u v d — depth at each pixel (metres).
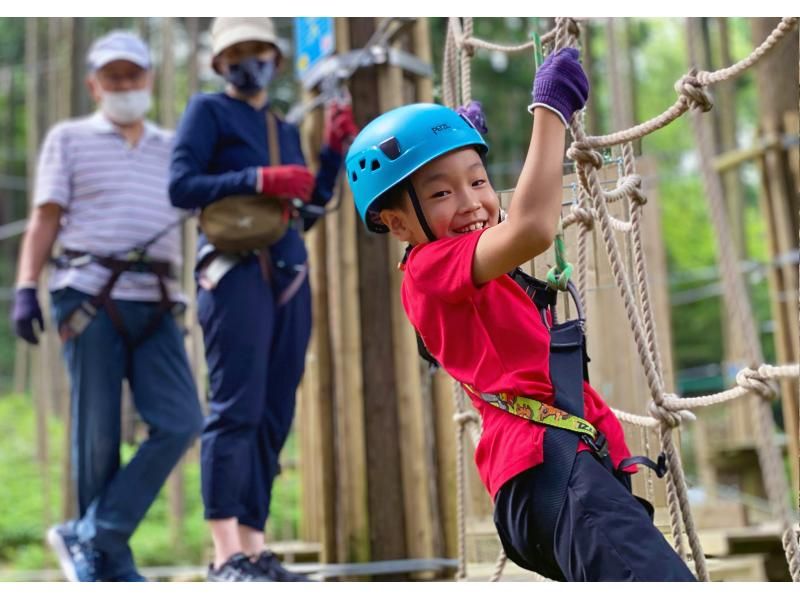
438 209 2.32
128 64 4.75
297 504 10.23
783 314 7.52
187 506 11.38
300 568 4.70
